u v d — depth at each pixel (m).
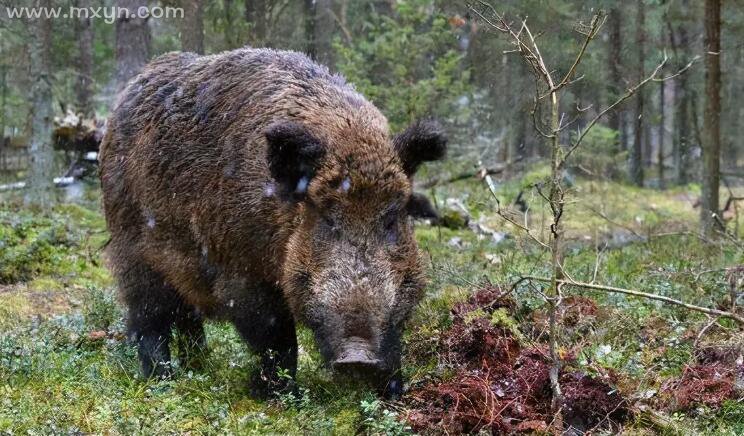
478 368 6.86
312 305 5.95
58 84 24.02
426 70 19.16
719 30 14.14
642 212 19.92
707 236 13.41
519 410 6.00
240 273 6.77
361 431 6.06
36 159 15.97
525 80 18.22
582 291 8.48
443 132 6.45
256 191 6.51
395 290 5.91
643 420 5.96
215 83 7.28
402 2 17.44
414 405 6.32
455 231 14.92
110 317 9.20
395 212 6.01
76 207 15.94
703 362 6.99
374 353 5.55
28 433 5.71
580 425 5.95
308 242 6.07
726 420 6.03
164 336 7.86
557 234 6.08
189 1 15.09
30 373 7.08
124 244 7.84
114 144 7.94
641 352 7.14
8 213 13.92
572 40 15.42
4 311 9.76
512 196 17.78
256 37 16.09
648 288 8.92
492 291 7.91
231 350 7.98
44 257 12.13
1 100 23.14
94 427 6.00
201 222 6.98
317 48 18.05
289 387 6.82
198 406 6.36
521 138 20.56
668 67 18.80
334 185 5.97
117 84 16.03
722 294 8.64
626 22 17.41
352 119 6.38
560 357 6.43
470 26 17.83
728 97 24.98
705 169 14.27
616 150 23.12
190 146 7.16
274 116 6.64
